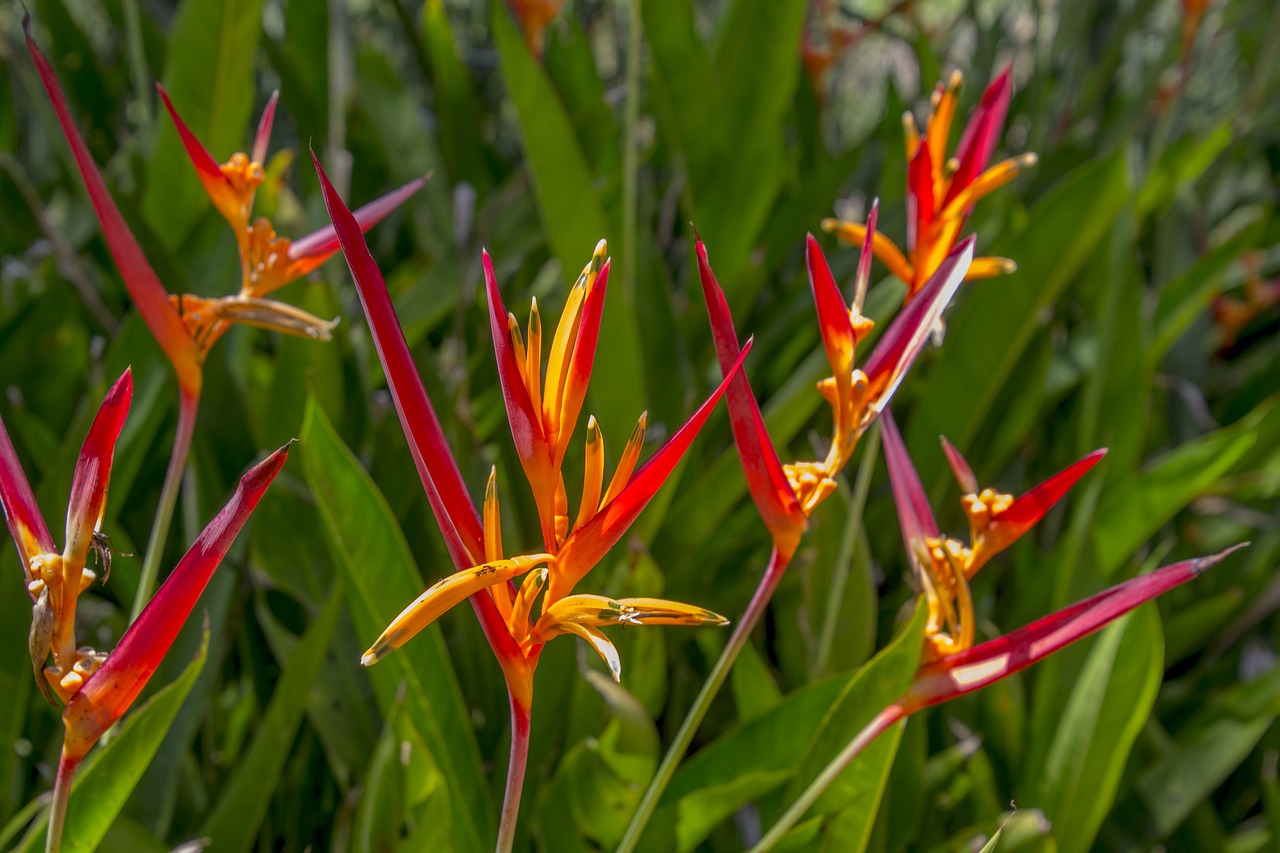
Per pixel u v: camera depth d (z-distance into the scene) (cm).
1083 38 215
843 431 89
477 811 105
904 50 296
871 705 100
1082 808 111
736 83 151
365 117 170
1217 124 205
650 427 135
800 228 170
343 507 103
